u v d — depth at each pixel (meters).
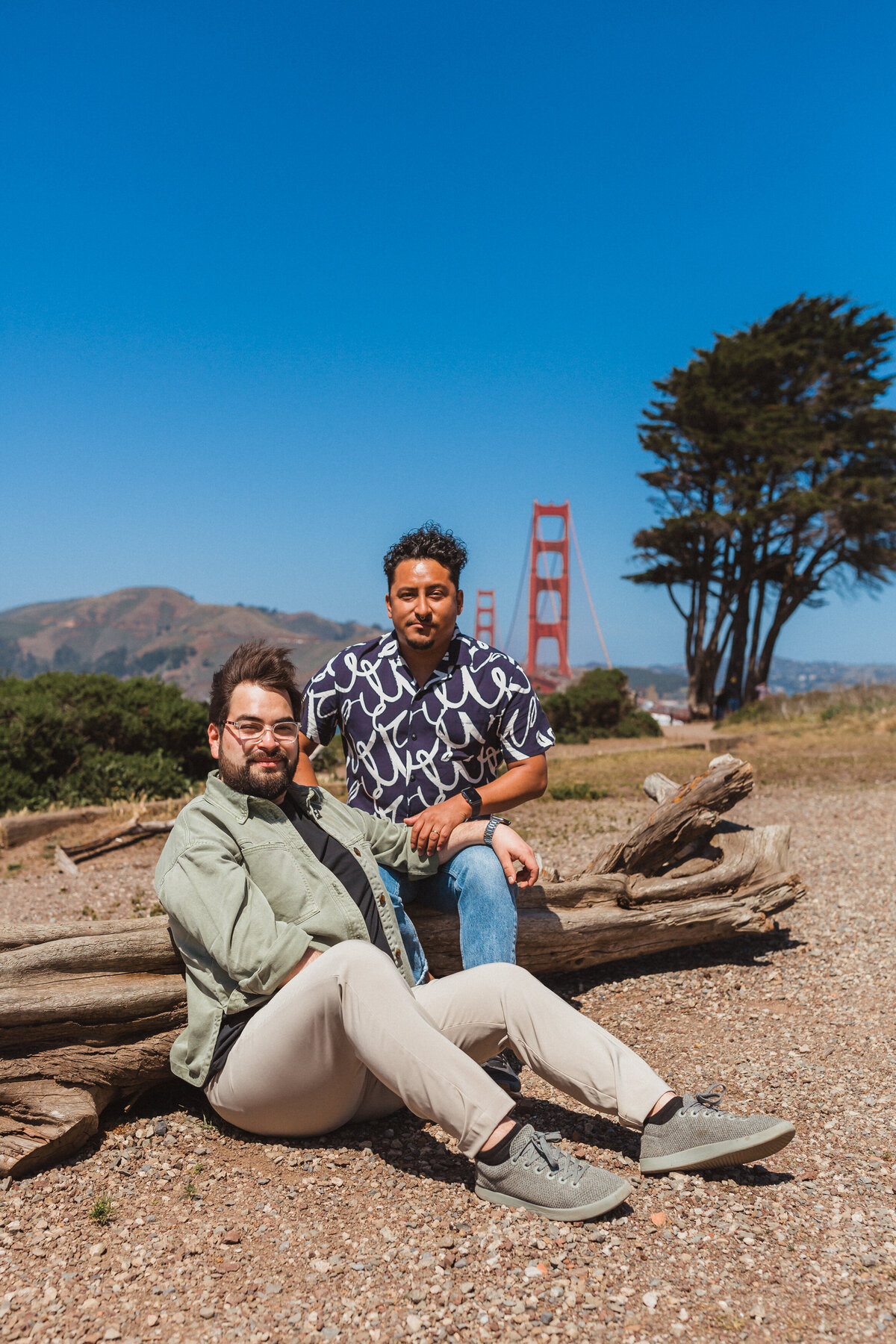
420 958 2.91
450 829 2.91
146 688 11.04
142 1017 2.63
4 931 2.68
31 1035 2.53
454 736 3.08
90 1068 2.58
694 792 4.12
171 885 2.43
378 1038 2.23
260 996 2.38
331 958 2.26
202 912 2.37
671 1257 2.04
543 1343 1.76
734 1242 2.11
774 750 17.86
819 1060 3.21
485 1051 2.51
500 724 3.12
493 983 2.45
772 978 4.20
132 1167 2.46
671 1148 2.32
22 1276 1.97
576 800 11.39
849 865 6.72
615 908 4.00
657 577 39.03
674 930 4.07
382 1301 1.89
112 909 5.91
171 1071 2.71
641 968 4.36
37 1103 2.47
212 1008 2.47
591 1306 1.87
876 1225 2.17
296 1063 2.32
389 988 2.24
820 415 36.88
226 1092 2.44
